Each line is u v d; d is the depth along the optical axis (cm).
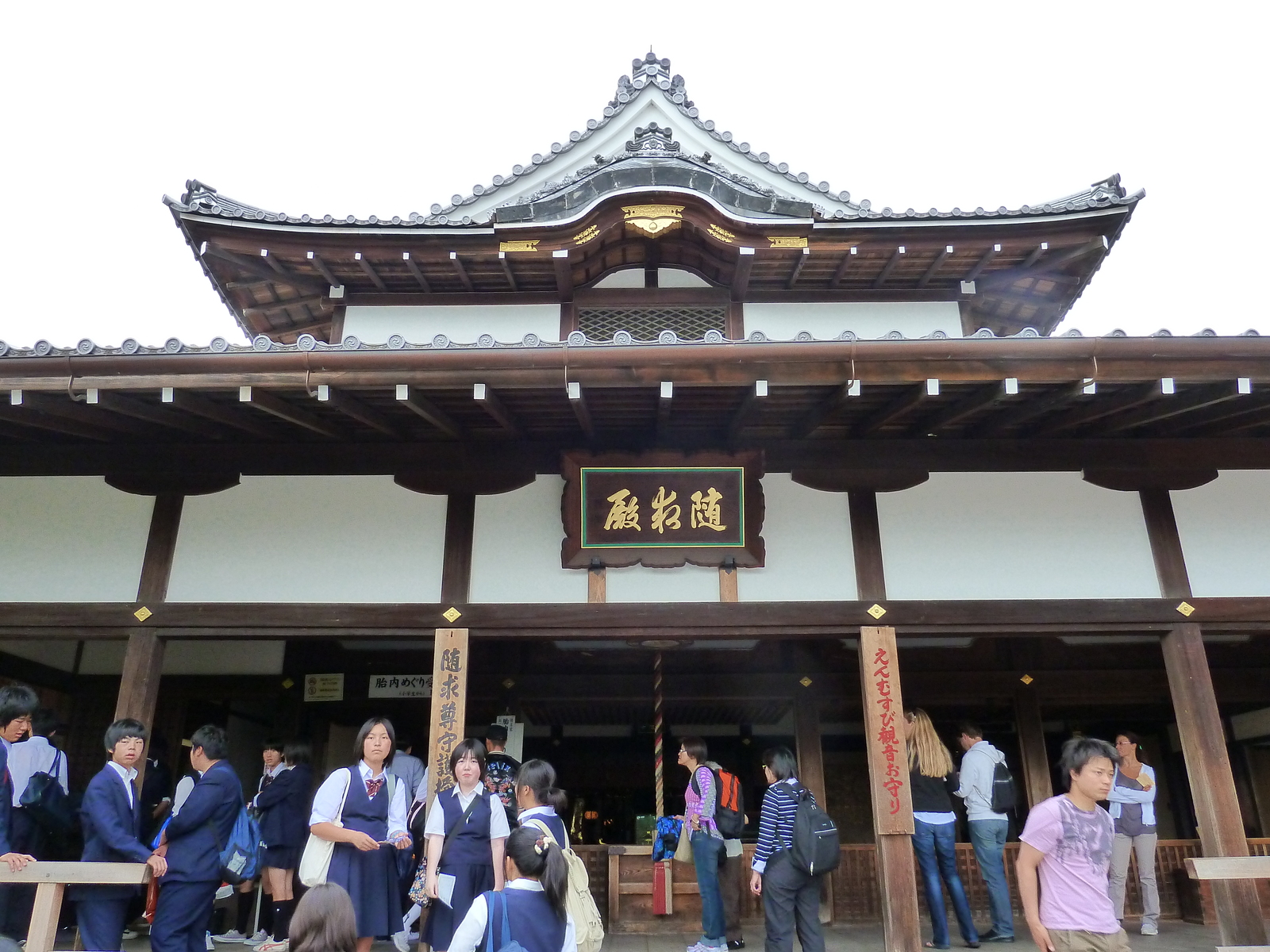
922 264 895
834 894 876
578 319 912
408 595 688
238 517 710
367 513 712
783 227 815
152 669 675
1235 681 1090
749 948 729
